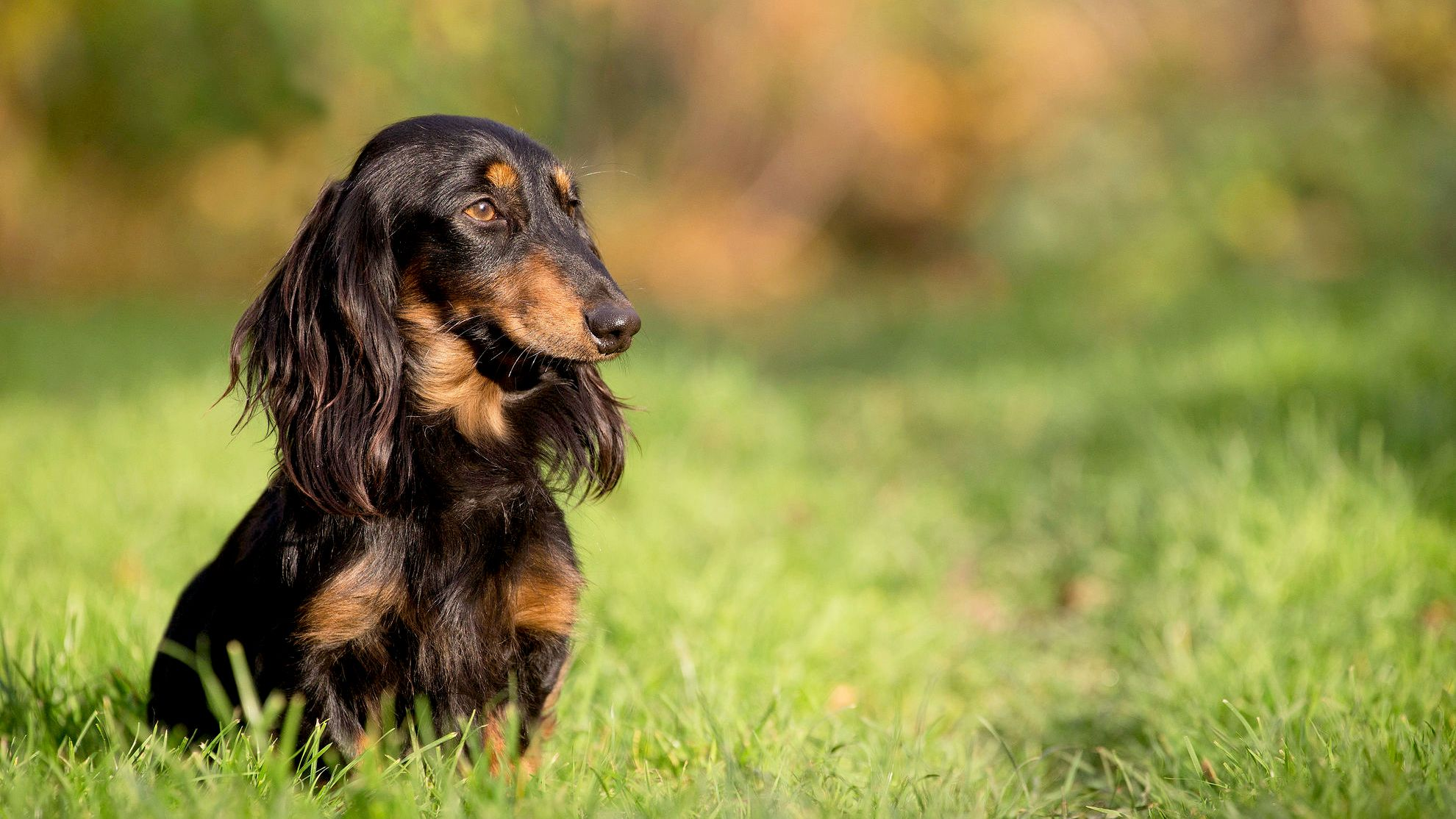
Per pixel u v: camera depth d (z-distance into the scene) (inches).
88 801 118.4
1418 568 202.8
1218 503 234.8
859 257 975.0
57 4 582.6
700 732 153.0
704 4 914.1
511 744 130.8
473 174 149.4
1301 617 185.5
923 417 415.8
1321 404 294.8
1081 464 312.7
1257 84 766.5
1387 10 773.9
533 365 156.9
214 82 600.4
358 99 599.5
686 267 877.8
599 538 237.0
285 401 144.9
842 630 207.2
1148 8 860.0
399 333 149.4
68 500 253.1
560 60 776.3
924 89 914.7
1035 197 677.9
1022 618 234.7
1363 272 558.9
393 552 138.2
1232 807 121.2
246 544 148.1
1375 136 642.2
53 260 726.5
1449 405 274.5
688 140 950.4
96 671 164.9
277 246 716.0
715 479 305.7
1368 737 132.2
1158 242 625.0
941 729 173.3
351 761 133.8
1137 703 176.9
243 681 126.3
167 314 630.5
